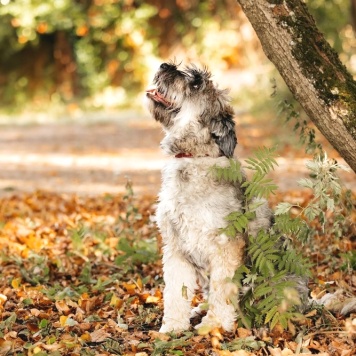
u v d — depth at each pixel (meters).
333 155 22.30
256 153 8.76
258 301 8.78
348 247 11.29
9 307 9.75
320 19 31.69
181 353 8.02
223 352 7.89
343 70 8.80
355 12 21.83
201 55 45.59
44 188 20.38
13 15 44.81
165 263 9.07
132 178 21.62
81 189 20.09
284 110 10.91
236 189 8.76
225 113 8.97
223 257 8.61
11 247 12.96
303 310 8.88
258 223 8.88
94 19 45.53
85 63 47.28
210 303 8.60
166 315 8.98
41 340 8.45
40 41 48.94
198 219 8.59
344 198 10.74
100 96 46.78
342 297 9.30
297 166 22.39
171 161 9.05
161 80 9.21
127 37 46.25
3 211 16.53
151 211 15.35
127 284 10.55
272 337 8.48
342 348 8.12
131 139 32.09
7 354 8.01
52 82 48.72
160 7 46.38
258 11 8.69
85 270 11.26
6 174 23.17
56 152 28.66
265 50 8.89
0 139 33.50
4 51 49.16
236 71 44.53
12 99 49.00
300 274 8.52
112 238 12.97
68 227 14.34
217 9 45.41
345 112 8.56
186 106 9.02
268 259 8.33
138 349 8.26
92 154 27.69
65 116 43.50
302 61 8.62
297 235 8.91
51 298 10.05
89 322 9.17
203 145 8.91
